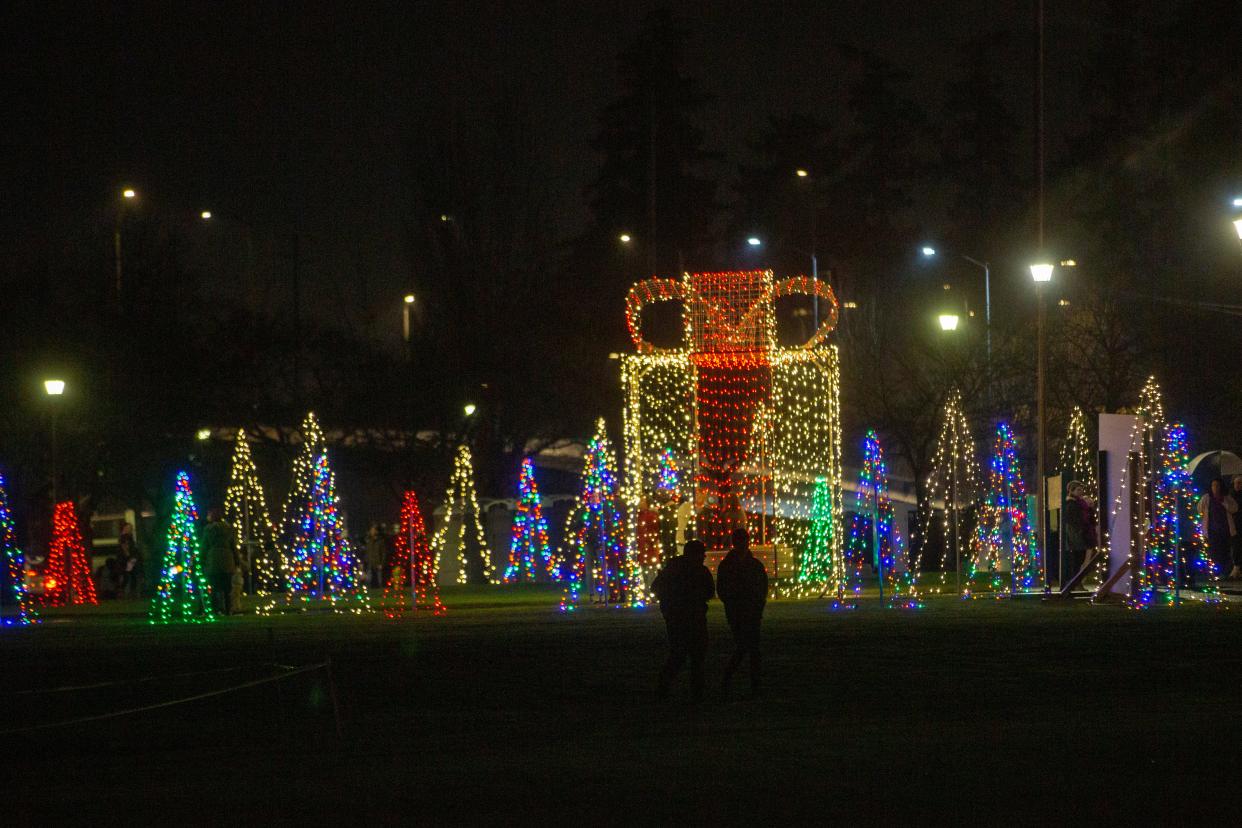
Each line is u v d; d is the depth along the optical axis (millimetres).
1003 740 14148
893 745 14023
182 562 36750
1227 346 50750
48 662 23141
